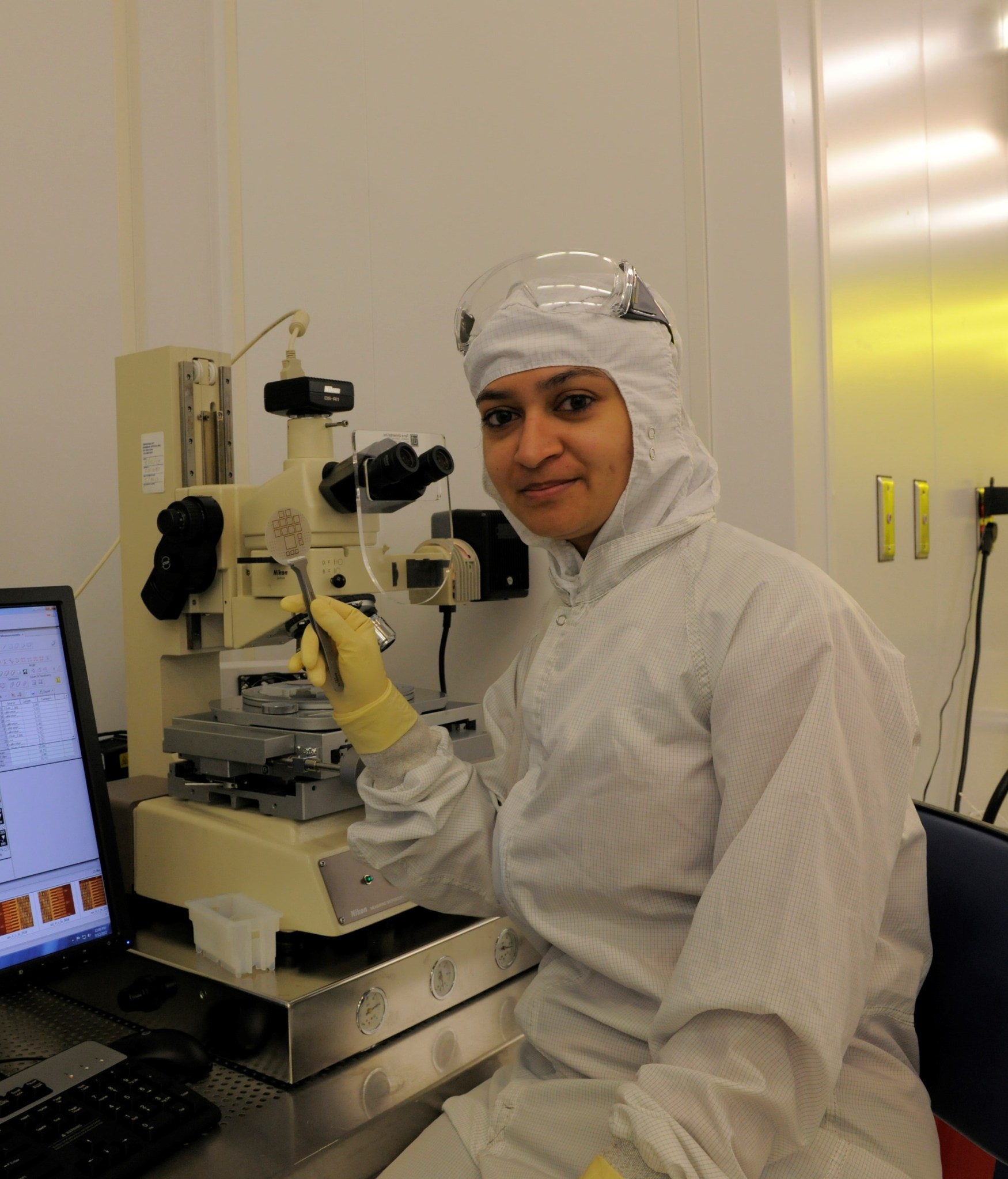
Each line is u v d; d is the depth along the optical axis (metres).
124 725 1.73
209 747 1.13
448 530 1.17
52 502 1.63
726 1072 0.69
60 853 1.00
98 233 1.72
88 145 1.71
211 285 1.93
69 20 1.68
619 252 1.58
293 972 0.98
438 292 1.79
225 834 1.08
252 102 1.96
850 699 0.78
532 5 1.68
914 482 2.02
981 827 0.88
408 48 1.82
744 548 0.89
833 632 0.79
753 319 1.45
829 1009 0.70
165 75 1.84
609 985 0.89
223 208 1.94
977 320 2.56
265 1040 0.92
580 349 0.90
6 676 0.99
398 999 1.01
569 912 0.90
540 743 0.93
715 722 0.81
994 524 2.48
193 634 1.30
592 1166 0.69
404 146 1.83
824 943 0.71
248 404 1.97
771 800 0.74
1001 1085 0.80
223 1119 0.85
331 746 1.09
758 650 0.79
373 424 1.87
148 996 0.98
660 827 0.84
